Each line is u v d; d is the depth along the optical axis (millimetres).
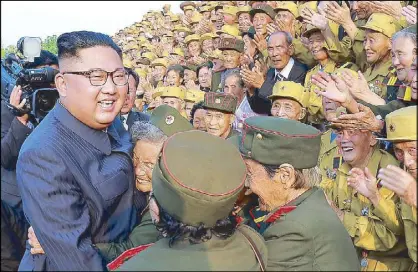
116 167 1946
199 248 1454
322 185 2809
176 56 7352
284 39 4207
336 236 1659
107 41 1827
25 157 1727
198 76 6145
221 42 5141
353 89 2863
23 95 2443
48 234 1649
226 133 3564
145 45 8008
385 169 1591
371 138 2545
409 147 2033
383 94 3371
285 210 1767
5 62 2775
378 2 3592
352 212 2496
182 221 1449
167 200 1438
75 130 1848
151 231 1901
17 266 2588
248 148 1903
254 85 4273
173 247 1483
